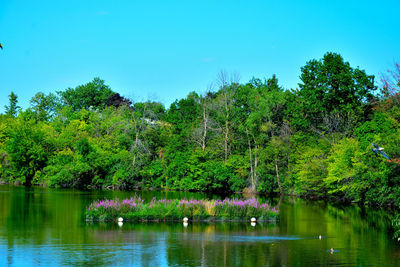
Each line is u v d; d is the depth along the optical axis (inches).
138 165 2628.0
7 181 2721.5
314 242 892.6
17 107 4694.9
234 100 2938.0
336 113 2413.9
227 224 1128.2
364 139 1841.8
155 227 1042.1
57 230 960.9
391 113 1934.1
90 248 784.3
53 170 2534.5
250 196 2272.4
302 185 2174.0
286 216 1343.5
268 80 3319.4
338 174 1840.6
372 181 1654.8
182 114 3302.2
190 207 1179.9
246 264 698.8
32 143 2650.1
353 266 696.4
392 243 889.5
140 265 675.4
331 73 2458.2
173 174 2628.0
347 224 1167.0
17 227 987.3
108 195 1968.5
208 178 2541.8
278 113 2775.6
